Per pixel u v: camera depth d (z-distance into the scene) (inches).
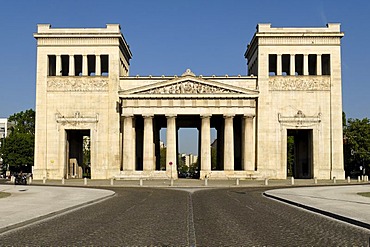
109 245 716.7
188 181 3639.3
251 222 1024.2
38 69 4126.5
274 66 4539.9
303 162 4384.8
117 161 4050.2
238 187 2923.2
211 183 3383.4
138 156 4539.9
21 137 5511.8
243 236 805.2
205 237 794.8
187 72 4025.6
